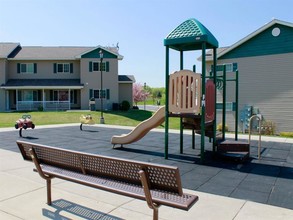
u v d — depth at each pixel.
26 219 3.44
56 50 32.22
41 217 3.49
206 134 7.47
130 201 4.03
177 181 2.81
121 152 8.02
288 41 18.33
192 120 7.42
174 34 6.91
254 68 19.61
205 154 7.65
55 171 3.95
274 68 18.91
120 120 23.50
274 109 19.05
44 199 4.11
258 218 3.45
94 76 30.11
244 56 19.94
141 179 2.90
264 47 19.20
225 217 3.48
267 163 6.58
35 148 4.17
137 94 48.03
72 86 29.06
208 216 3.52
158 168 2.86
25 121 11.59
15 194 4.32
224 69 8.35
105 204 3.92
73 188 4.59
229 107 20.61
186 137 11.13
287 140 10.35
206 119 6.84
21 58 29.78
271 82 19.06
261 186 4.81
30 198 4.15
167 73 7.06
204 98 6.61
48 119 22.48
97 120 22.75
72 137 11.20
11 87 28.53
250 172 5.77
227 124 20.69
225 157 6.83
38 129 14.12
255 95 19.66
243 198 4.20
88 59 29.98
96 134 12.18
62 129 14.18
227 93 20.62
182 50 8.23
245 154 6.88
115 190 3.19
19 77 30.55
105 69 30.22
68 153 3.75
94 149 8.50
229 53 20.45
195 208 3.78
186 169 6.02
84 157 3.61
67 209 3.74
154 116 8.01
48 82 29.92
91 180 3.54
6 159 6.85
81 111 27.64
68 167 3.95
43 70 30.69
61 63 30.84
